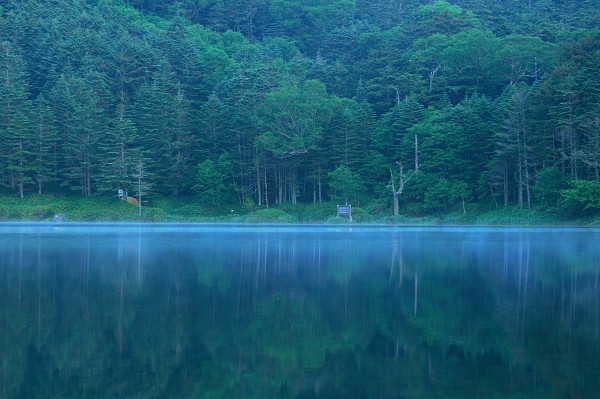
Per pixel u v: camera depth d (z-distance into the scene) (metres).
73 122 84.50
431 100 89.88
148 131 85.31
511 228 55.19
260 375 8.15
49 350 9.26
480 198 72.81
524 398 7.25
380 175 81.50
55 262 21.28
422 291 15.02
